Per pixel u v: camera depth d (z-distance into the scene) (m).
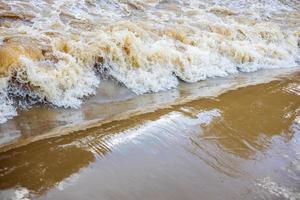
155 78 6.83
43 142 4.43
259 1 13.92
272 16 12.31
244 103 6.14
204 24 9.52
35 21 7.59
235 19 10.82
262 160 4.52
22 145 4.34
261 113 5.79
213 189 3.88
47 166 3.91
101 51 6.55
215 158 4.45
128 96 6.22
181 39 8.20
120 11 9.51
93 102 5.82
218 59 8.15
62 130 4.81
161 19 9.38
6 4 8.16
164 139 4.72
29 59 5.71
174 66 7.26
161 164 4.20
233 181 4.05
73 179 3.74
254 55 8.70
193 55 7.61
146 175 3.97
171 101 6.09
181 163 4.26
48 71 5.71
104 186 3.70
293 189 4.02
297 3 14.81
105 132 4.77
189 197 3.71
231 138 4.95
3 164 3.88
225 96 6.42
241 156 4.56
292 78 7.88
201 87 6.97
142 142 4.59
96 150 4.31
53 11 8.41
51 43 6.44
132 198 3.59
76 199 3.47
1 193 3.42
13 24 7.20
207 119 5.40
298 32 10.66
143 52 6.94
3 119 4.95
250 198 3.80
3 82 5.31
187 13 10.43
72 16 8.34
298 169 4.42
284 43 10.07
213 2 12.36
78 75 6.05
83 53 6.34
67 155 4.16
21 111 5.20
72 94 5.78
